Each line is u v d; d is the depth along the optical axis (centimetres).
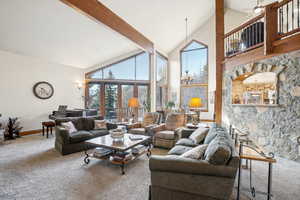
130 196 201
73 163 302
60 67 657
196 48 766
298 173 260
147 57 777
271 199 195
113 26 427
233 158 152
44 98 598
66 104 676
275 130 339
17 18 376
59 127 372
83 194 204
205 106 737
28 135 539
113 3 402
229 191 152
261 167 285
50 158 327
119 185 226
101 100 746
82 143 378
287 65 316
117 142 299
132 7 444
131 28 512
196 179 160
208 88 727
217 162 153
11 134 483
